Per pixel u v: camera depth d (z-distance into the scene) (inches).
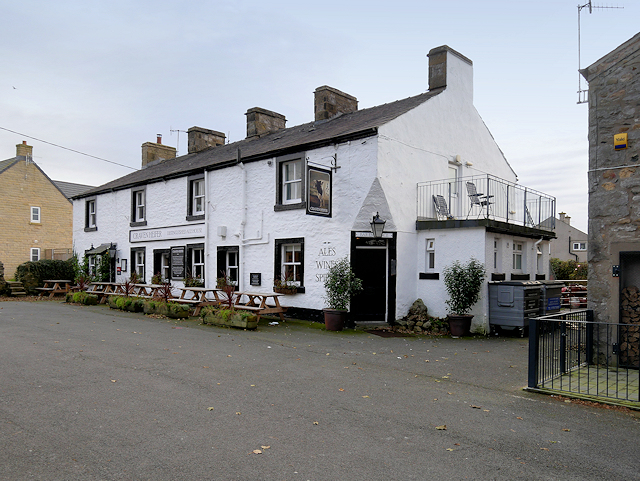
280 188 578.2
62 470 155.8
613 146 332.5
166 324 499.2
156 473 155.8
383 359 349.1
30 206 1219.9
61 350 346.0
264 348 377.7
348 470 162.1
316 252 538.3
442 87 604.1
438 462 170.2
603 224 335.3
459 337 460.1
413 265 527.8
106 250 854.5
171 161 933.8
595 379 293.6
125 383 262.2
